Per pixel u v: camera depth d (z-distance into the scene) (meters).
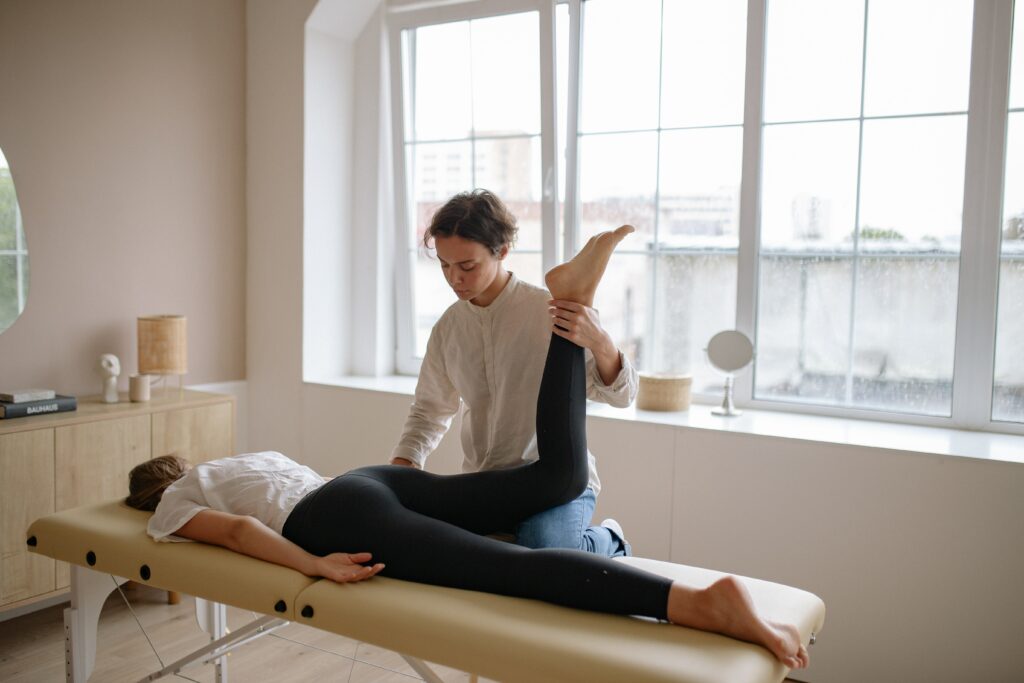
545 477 1.96
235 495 2.13
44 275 3.13
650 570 1.95
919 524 2.52
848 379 3.10
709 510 2.82
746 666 1.51
